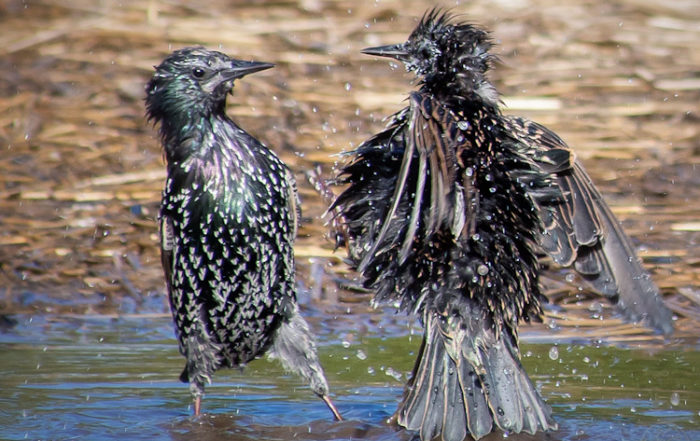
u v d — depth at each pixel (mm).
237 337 9734
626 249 9000
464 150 8469
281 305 9617
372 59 19672
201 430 8898
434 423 8266
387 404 9609
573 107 17844
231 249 9492
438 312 8547
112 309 12398
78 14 21688
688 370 10398
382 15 21391
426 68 9156
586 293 12695
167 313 12344
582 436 8531
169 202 9578
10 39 20312
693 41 20297
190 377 9641
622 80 18812
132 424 9062
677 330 11625
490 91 9078
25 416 9195
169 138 9602
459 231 8266
